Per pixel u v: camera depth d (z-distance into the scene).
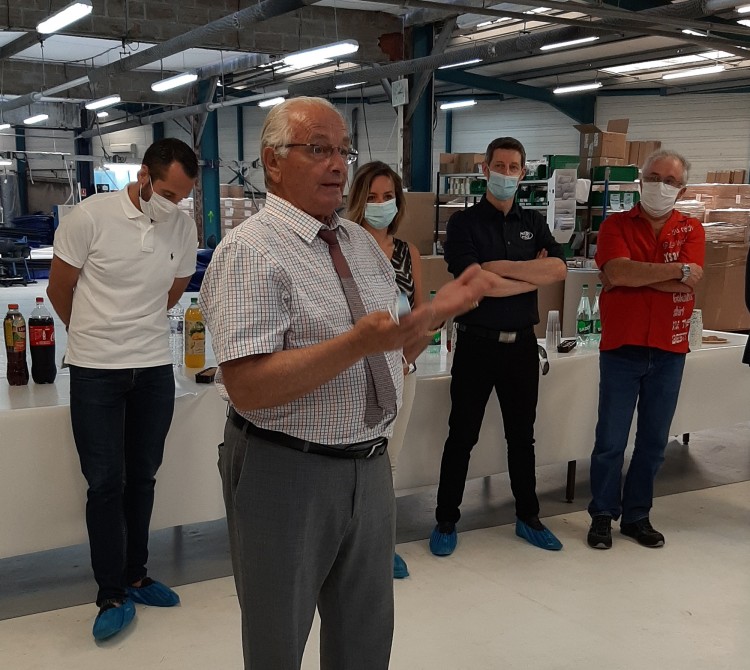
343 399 1.34
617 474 3.11
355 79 9.36
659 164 2.82
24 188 19.41
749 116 13.55
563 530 3.23
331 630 1.56
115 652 2.26
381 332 1.14
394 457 2.79
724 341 4.03
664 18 6.28
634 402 3.05
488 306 2.81
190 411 2.70
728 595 2.66
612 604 2.59
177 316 3.14
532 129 15.54
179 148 2.22
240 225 1.37
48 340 2.70
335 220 1.45
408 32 9.74
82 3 6.11
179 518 2.74
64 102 17.50
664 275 2.82
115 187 17.45
